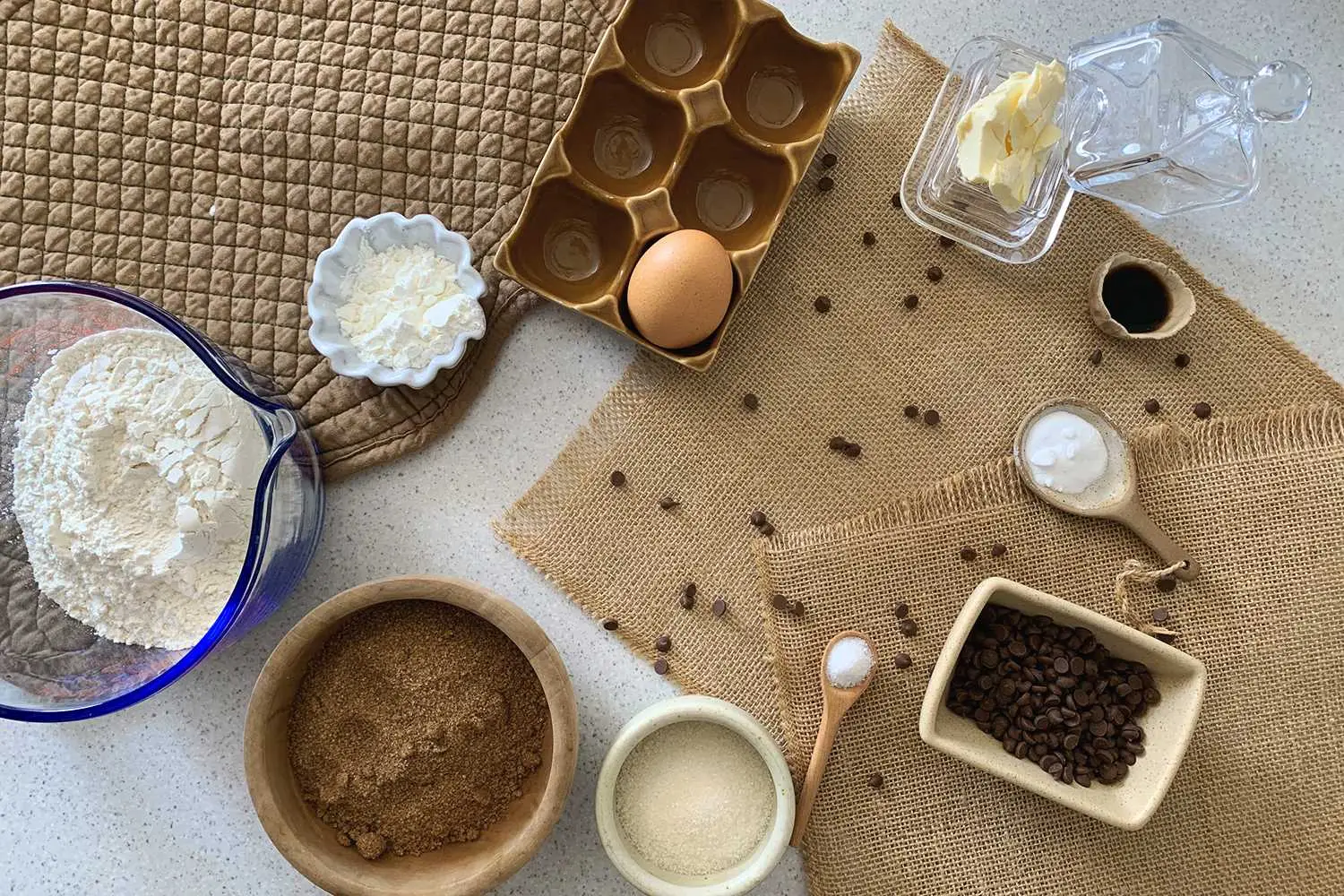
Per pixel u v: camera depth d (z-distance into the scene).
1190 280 0.66
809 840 0.66
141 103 0.66
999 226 0.65
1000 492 0.66
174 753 0.67
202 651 0.60
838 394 0.67
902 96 0.67
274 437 0.61
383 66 0.66
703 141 0.65
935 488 0.66
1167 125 0.62
